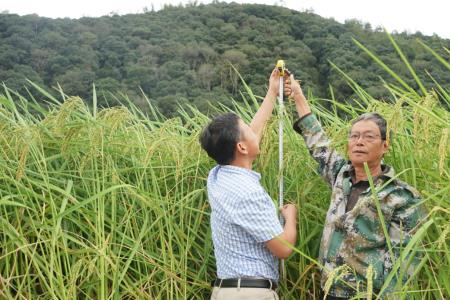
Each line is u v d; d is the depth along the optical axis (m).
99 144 3.59
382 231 2.80
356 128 2.95
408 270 2.73
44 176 3.17
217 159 3.00
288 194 3.72
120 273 3.19
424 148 3.25
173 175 3.73
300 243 3.37
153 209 3.41
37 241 2.99
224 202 2.87
